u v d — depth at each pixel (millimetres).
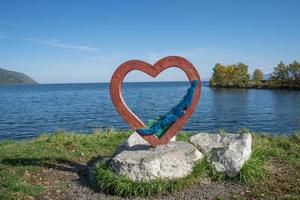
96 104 60250
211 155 8961
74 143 13148
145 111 46156
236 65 125812
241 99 71438
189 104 9156
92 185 8609
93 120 37875
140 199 7781
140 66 9094
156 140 9281
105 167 8750
